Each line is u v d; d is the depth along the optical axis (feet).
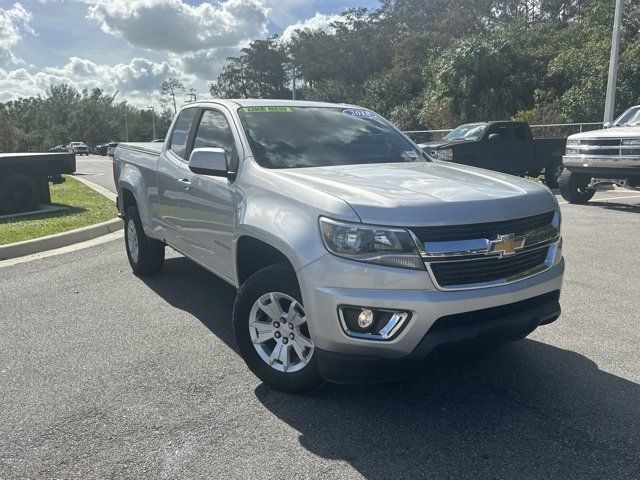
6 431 10.78
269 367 12.23
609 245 26.20
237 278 13.71
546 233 11.75
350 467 9.59
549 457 9.80
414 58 152.35
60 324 16.63
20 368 13.61
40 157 38.73
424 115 106.42
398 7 205.05
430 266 10.20
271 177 12.57
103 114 344.69
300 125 15.44
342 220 10.45
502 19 169.07
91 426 10.94
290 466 9.64
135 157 21.04
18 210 37.52
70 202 43.01
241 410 11.52
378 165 14.16
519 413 11.30
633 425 10.77
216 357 14.19
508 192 11.62
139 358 14.16
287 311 12.00
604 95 81.61
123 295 19.53
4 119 201.77
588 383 12.50
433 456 9.88
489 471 9.44
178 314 17.52
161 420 11.16
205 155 13.39
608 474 9.32
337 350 10.61
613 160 35.60
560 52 96.43
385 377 10.52
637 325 16.01
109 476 9.38
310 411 11.47
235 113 15.15
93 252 26.66
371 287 10.19
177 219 17.13
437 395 12.09
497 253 10.71
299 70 220.43
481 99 95.71
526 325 11.26
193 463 9.74
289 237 11.10
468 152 47.80
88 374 13.25
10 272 22.79
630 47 80.84
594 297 18.58
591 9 99.04
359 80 205.05
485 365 13.48
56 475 9.41
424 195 10.92
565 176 40.09
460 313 10.39
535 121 82.89
